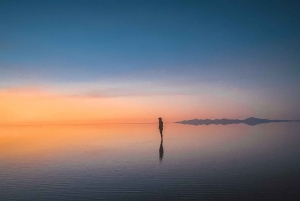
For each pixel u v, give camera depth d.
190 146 22.00
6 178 12.43
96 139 29.55
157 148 21.03
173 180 11.73
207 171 13.24
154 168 14.04
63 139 30.39
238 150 19.61
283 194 9.73
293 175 12.30
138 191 10.33
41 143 26.22
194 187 10.70
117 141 26.80
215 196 9.65
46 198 9.72
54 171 13.71
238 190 10.26
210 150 19.72
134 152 19.19
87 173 13.21
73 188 10.80
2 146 24.02
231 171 13.20
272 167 13.97
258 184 10.98
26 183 11.58
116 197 9.73
